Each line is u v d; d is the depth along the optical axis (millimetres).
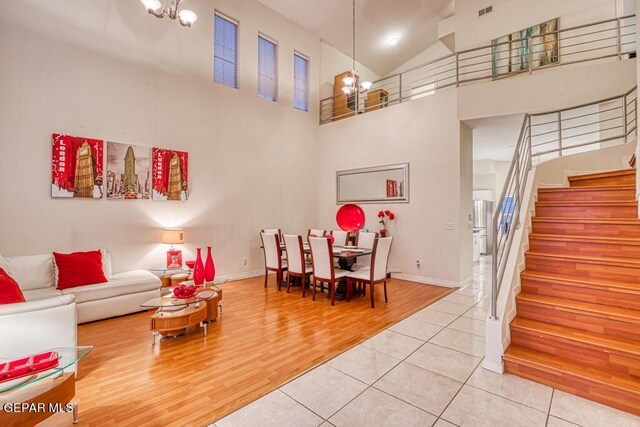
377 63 8734
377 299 4527
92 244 4090
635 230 2953
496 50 6062
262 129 6160
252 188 5973
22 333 1930
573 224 3279
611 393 2000
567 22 5367
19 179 3592
